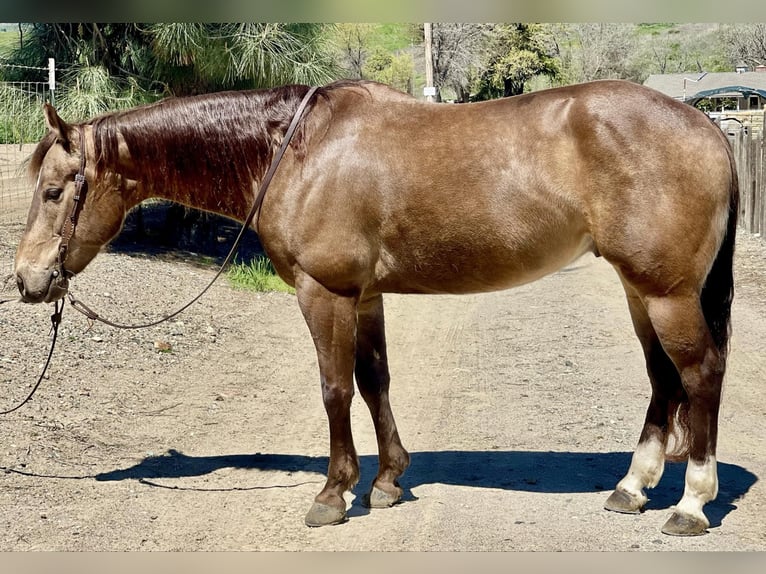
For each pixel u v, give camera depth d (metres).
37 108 11.83
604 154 4.01
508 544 4.09
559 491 4.82
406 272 4.41
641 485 4.50
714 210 4.02
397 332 9.71
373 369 4.71
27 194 14.41
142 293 10.09
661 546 4.02
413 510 4.61
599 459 5.35
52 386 6.65
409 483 5.05
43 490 4.83
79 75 11.95
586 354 8.24
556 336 9.08
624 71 57.12
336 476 4.46
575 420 6.20
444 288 4.46
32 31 13.13
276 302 10.95
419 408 6.70
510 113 4.24
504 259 4.25
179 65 12.38
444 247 4.28
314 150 4.36
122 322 8.76
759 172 14.85
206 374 7.59
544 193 4.11
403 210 4.25
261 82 12.52
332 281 4.34
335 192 4.29
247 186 4.64
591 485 4.91
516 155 4.13
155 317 9.18
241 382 7.41
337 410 4.42
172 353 8.09
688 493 4.16
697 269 4.01
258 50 11.79
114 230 4.87
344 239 4.30
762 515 4.38
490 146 4.17
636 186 3.98
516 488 4.89
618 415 6.29
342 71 13.73
